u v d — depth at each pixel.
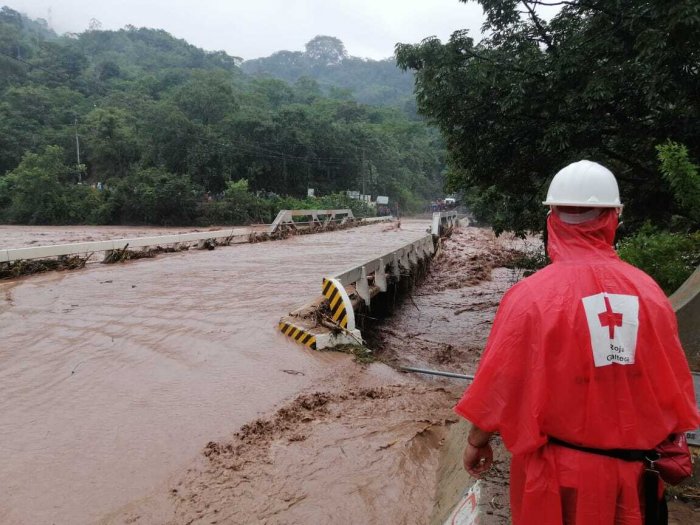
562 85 8.59
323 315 8.00
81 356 7.00
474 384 1.74
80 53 84.75
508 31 9.84
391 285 12.28
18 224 46.16
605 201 1.78
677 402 1.62
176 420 5.11
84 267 14.66
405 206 77.44
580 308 1.63
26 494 3.89
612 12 8.07
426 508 3.76
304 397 5.71
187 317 8.97
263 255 18.03
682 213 8.19
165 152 50.31
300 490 3.98
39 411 5.30
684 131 8.09
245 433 4.84
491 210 14.38
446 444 4.71
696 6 5.82
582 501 1.56
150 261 16.19
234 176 52.41
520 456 1.70
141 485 4.02
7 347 7.39
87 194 46.81
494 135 9.74
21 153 55.78
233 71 116.31
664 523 1.62
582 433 1.59
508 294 1.81
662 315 1.65
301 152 57.31
